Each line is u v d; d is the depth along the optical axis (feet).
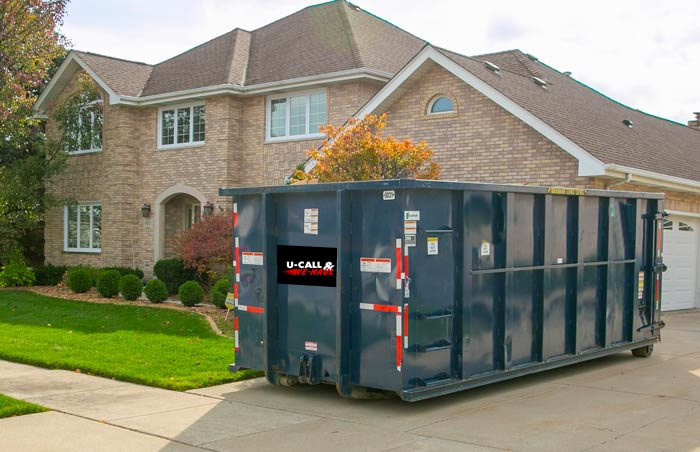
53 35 78.84
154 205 80.74
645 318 38.22
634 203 37.24
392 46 75.97
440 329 26.96
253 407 27.35
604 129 58.34
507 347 29.35
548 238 31.42
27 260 91.71
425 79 58.49
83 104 82.23
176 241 69.31
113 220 81.82
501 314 29.27
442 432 23.88
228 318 51.39
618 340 36.24
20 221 80.89
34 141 86.22
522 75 64.64
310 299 28.35
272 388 30.63
